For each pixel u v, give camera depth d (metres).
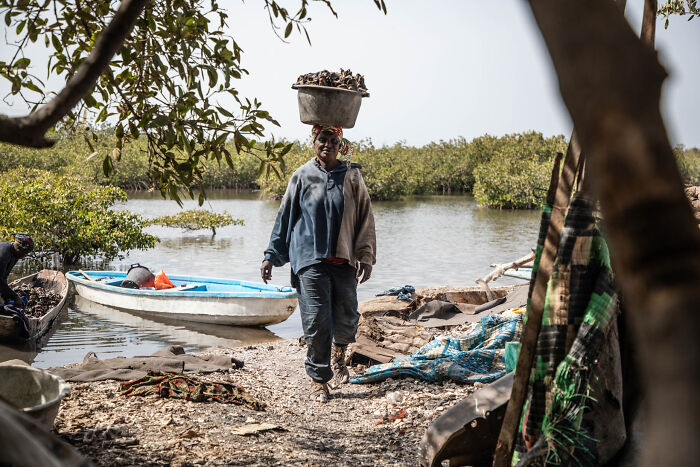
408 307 8.82
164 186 4.22
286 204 6.04
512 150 90.88
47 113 2.14
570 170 2.38
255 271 19.30
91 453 3.86
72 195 19.00
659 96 0.58
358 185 5.96
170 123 3.95
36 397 3.96
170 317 12.65
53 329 11.62
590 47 0.58
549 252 2.39
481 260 22.44
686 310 0.57
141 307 12.95
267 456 4.09
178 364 6.49
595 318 2.44
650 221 0.58
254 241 26.95
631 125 0.57
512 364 3.55
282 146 4.26
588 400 2.46
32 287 13.62
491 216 46.03
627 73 0.57
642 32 2.11
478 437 3.01
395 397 5.75
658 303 0.58
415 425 5.10
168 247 24.67
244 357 7.83
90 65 2.23
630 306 0.62
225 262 20.97
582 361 2.40
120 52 4.08
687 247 0.58
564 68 0.59
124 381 5.89
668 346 0.57
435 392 5.99
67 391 3.77
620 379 2.55
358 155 70.56
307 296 5.87
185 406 5.17
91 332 11.50
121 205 46.84
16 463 0.90
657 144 0.58
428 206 59.09
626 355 2.70
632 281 0.60
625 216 0.59
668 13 5.68
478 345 6.62
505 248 25.98
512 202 56.91
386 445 4.59
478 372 6.30
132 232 19.81
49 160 55.53
